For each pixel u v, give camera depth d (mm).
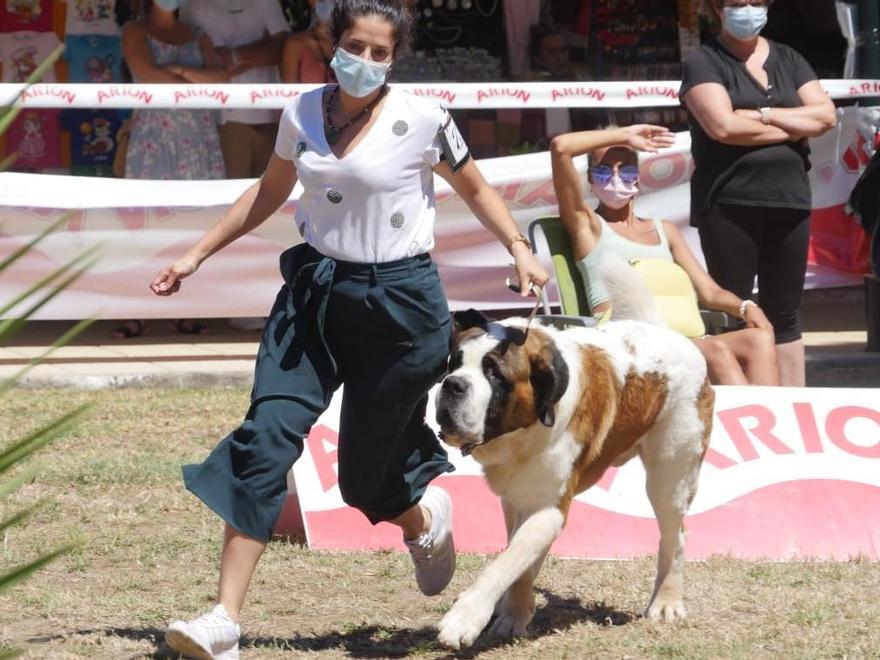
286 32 20359
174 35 19500
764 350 11859
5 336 4723
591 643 8281
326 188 7547
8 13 22188
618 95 17141
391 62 7484
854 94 18031
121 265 18047
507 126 22562
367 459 7965
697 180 13086
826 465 10781
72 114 22484
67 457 13258
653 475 8758
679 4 22781
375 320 7613
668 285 11844
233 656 7539
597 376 8078
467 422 7277
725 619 8797
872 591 9398
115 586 9516
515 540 7789
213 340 19375
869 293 18375
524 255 7902
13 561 9984
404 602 9242
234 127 20484
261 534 7512
